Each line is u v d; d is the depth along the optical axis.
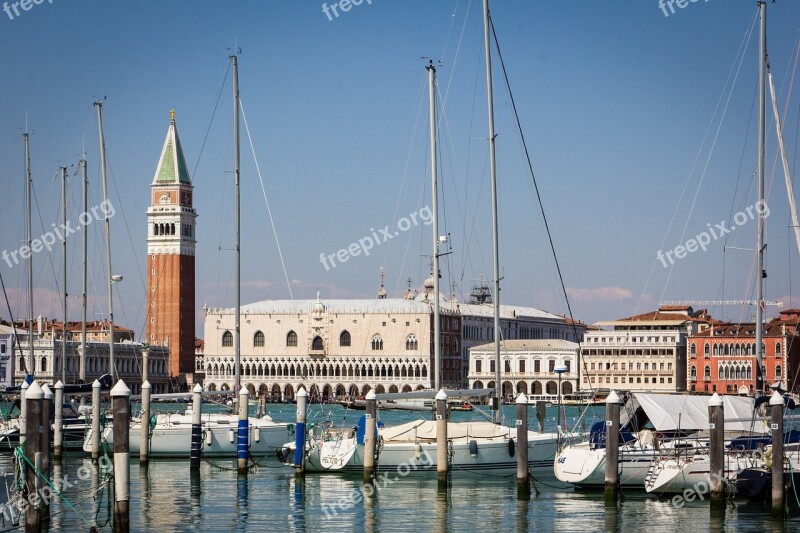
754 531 58.03
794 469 63.69
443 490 69.19
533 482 70.00
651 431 69.19
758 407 70.81
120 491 54.25
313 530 60.19
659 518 61.50
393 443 75.69
